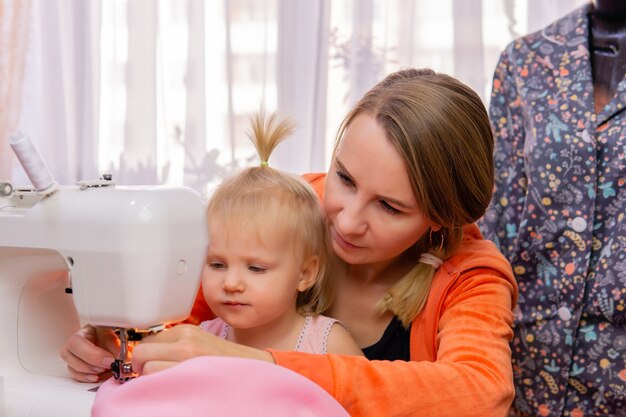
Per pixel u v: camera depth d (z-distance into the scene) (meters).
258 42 2.02
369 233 0.98
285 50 1.99
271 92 2.03
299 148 2.00
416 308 1.07
